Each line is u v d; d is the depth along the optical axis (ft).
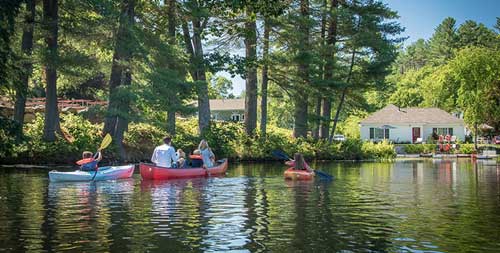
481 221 33.76
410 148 172.96
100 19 81.87
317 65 118.21
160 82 84.69
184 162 69.82
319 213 36.91
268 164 103.65
